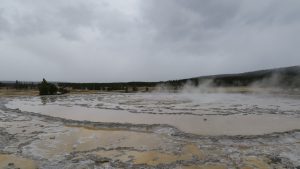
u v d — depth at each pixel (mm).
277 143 13078
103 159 11336
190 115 21875
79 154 12062
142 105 30531
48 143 13938
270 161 10688
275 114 21984
